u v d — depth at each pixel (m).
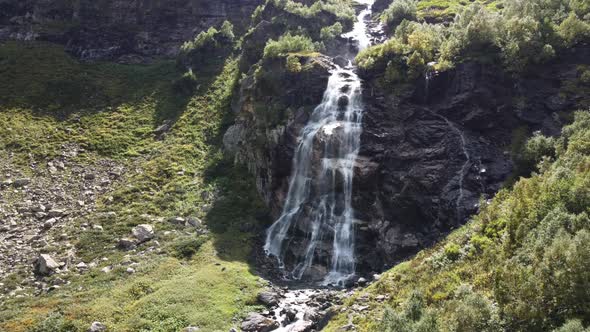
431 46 45.47
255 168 47.47
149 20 76.12
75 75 65.25
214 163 50.72
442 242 29.53
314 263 37.22
